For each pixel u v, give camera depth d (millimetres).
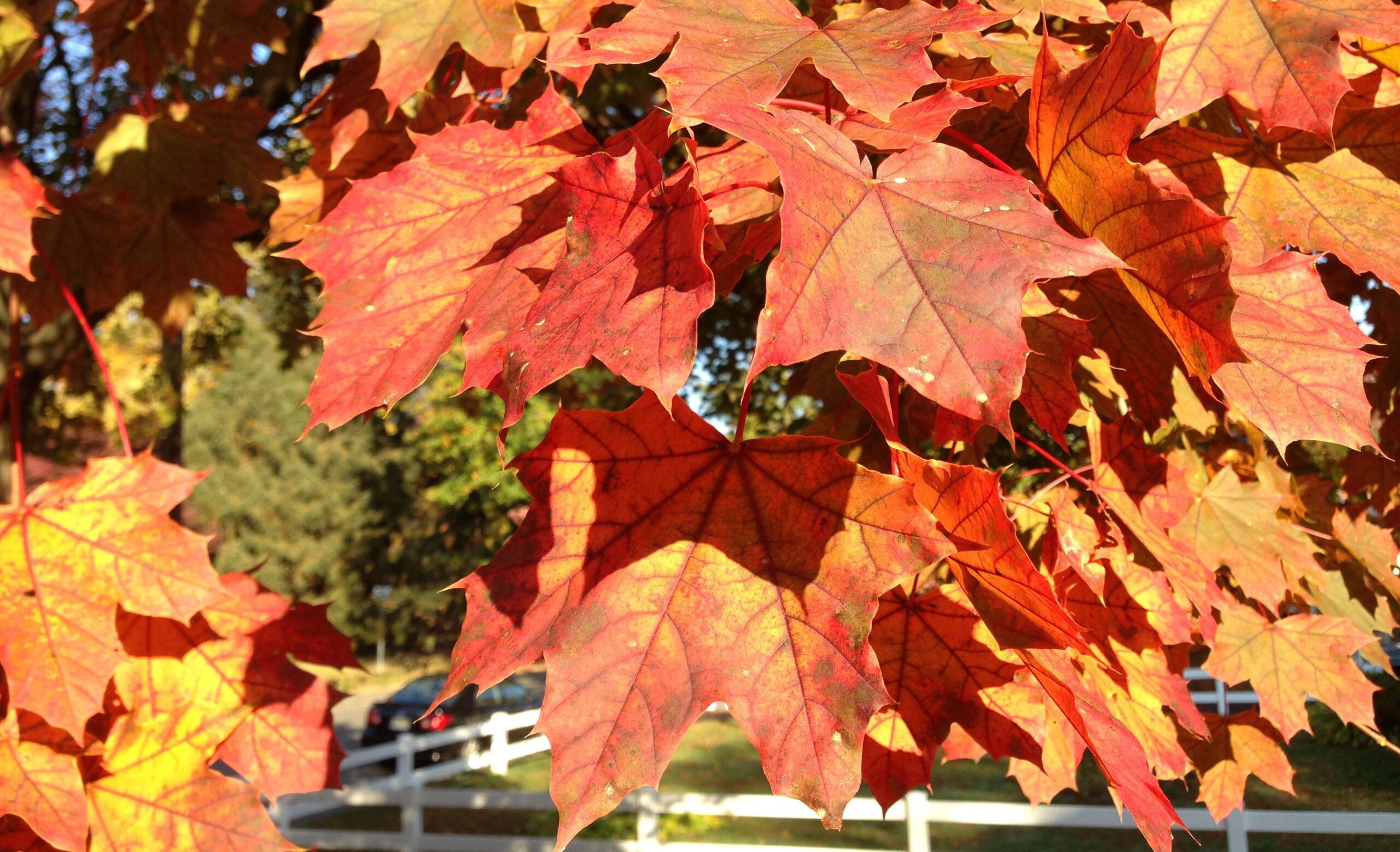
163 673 588
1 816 542
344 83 628
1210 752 703
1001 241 345
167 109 903
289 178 640
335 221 458
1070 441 1079
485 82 596
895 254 347
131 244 964
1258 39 434
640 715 375
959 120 496
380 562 10359
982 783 3713
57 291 969
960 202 355
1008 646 384
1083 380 613
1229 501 684
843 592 372
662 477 391
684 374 328
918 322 337
